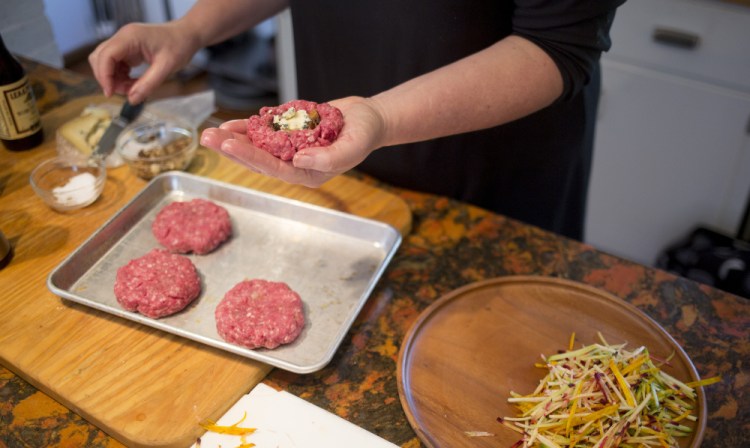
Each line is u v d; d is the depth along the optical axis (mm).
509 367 991
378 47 1359
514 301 1090
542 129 1446
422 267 1181
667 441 862
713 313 1089
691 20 1963
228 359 995
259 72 3314
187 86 3457
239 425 910
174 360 994
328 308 1099
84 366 981
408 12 1282
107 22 3648
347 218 1225
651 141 2213
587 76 1146
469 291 1099
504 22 1277
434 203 1335
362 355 1026
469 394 951
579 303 1087
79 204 1291
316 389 979
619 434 861
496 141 1439
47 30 1930
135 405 924
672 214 2311
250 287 1082
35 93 1658
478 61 1099
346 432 901
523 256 1201
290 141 960
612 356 945
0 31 1799
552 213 1600
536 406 909
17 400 968
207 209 1235
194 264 1184
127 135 1444
